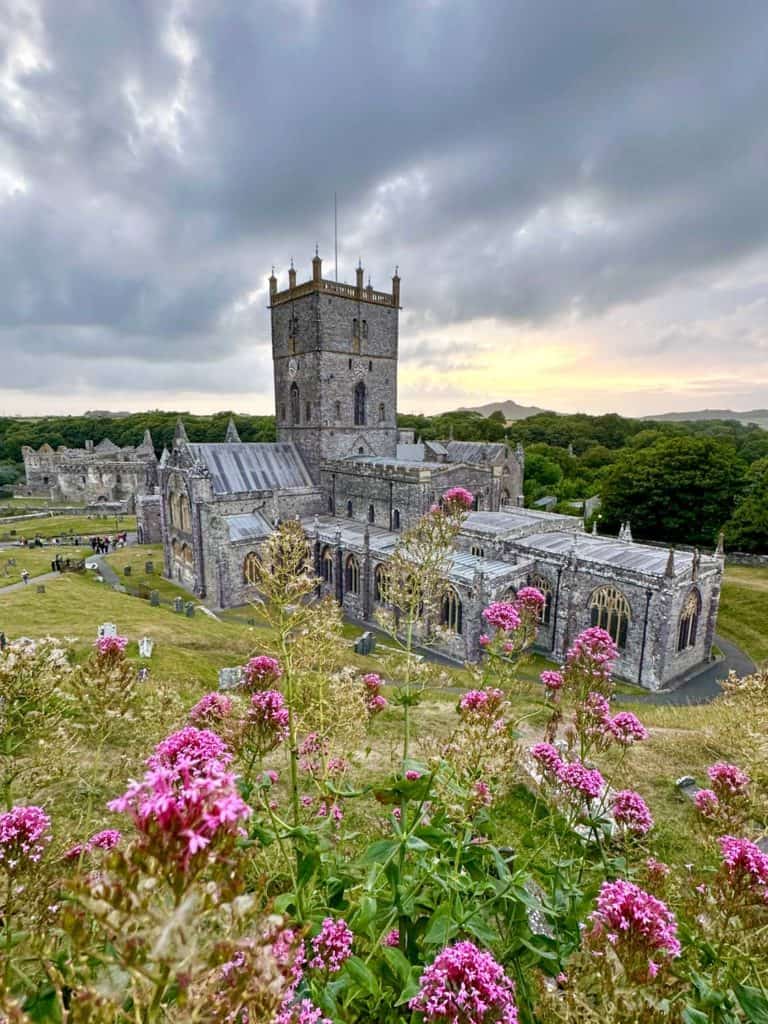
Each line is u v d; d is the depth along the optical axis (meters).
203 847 2.84
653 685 37.94
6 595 47.28
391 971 6.04
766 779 8.87
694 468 77.00
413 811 7.98
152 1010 2.89
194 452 56.84
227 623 46.12
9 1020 3.16
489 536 48.41
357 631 47.88
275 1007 3.29
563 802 8.27
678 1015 5.07
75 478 134.88
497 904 7.16
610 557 41.56
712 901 6.01
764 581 60.41
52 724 7.86
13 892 4.99
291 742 7.20
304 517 62.47
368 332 63.88
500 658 10.14
